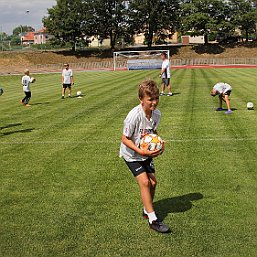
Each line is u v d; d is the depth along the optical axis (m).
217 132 9.23
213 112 12.04
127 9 63.12
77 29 63.19
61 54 63.09
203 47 61.41
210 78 26.38
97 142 8.77
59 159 7.50
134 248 4.09
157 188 5.74
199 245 4.11
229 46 60.94
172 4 62.41
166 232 4.39
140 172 4.42
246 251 3.97
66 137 9.40
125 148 4.45
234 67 44.53
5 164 7.30
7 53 60.72
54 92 20.95
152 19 61.91
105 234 4.41
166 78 16.48
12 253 4.07
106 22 63.41
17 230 4.58
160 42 65.56
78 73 41.91
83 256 3.97
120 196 5.51
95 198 5.46
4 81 36.06
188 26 61.25
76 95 18.62
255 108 12.55
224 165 6.69
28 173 6.70
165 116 11.58
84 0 62.38
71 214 4.96
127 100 15.77
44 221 4.80
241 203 5.12
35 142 9.02
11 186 6.08
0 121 12.11
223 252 3.96
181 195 5.45
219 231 4.39
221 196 5.36
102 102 15.48
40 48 71.75
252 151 7.49
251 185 5.73
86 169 6.80
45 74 44.06
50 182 6.20
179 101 14.70
